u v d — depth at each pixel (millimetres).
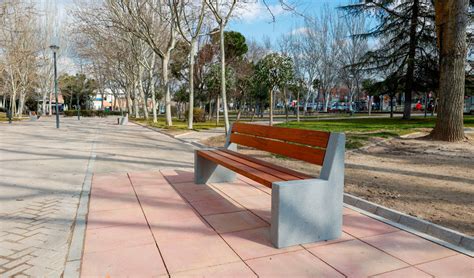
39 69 46031
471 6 18359
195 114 27500
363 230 3512
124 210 4152
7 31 26156
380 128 14562
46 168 6820
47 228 3572
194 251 3004
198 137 13477
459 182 5480
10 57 28234
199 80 30484
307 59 36750
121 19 20312
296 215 3109
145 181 5730
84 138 13570
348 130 13812
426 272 2623
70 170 6652
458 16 9578
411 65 21547
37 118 36750
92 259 2846
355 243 3182
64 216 3941
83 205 4344
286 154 3973
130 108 55875
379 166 6973
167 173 6426
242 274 2600
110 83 50344
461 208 4133
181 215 3977
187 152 9555
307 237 3176
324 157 3328
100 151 9555
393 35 24016
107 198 4676
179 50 29719
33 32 35281
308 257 2887
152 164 7492
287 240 3090
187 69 32531
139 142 12188
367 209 4195
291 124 18781
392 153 8719
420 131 12766
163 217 3902
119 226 3607
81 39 31578
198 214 4016
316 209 3191
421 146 9430
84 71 47344
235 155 5020
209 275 2584
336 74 38062
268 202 4520
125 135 15297
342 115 40094
